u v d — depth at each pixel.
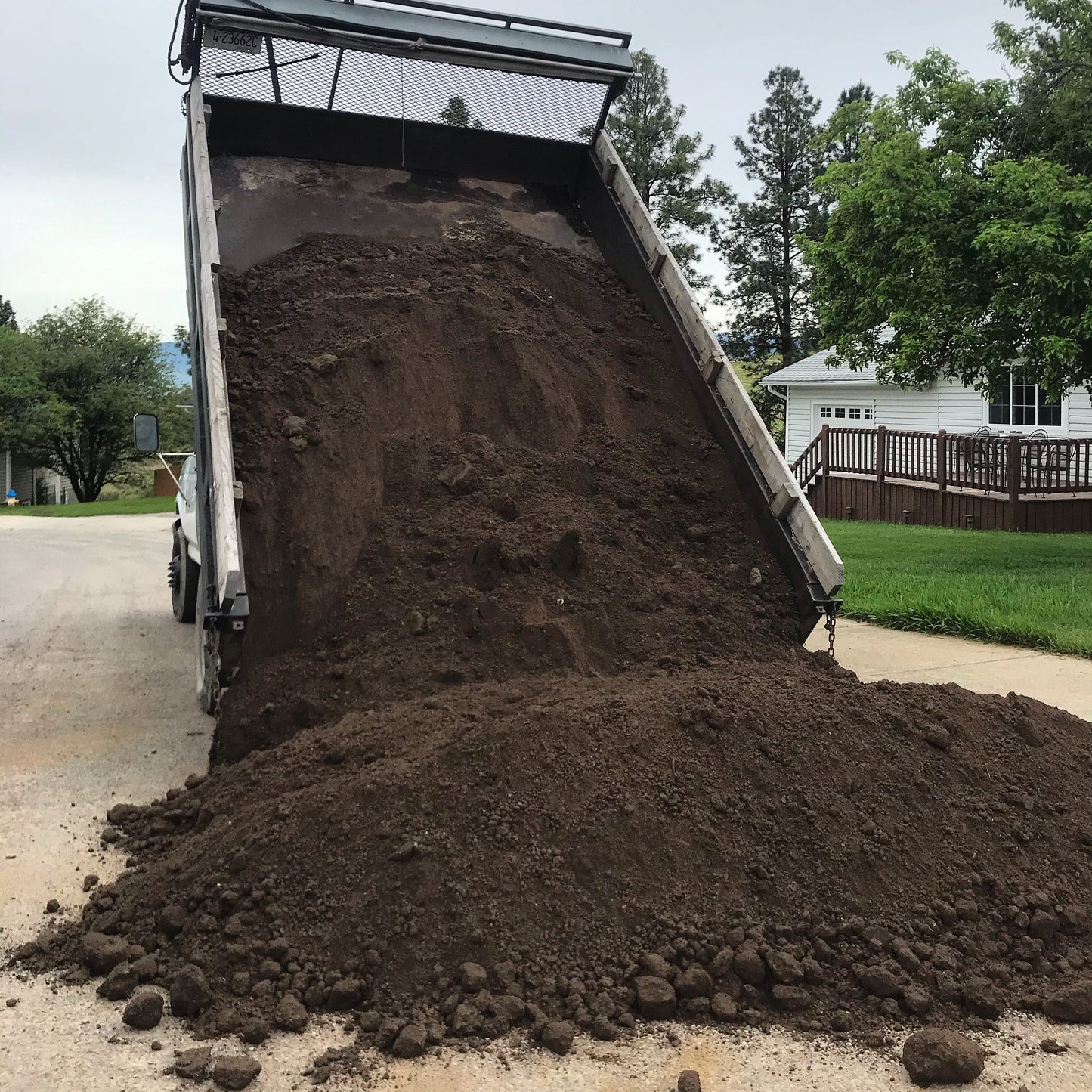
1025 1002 3.10
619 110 40.94
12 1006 3.07
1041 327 10.99
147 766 5.37
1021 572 11.55
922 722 4.09
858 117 12.80
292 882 3.35
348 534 5.08
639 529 5.52
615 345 6.57
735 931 3.20
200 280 5.51
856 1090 2.69
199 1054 2.77
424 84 7.34
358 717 4.24
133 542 19.84
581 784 3.56
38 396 49.38
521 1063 2.79
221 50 6.73
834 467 21.45
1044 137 12.15
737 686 4.18
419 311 6.20
